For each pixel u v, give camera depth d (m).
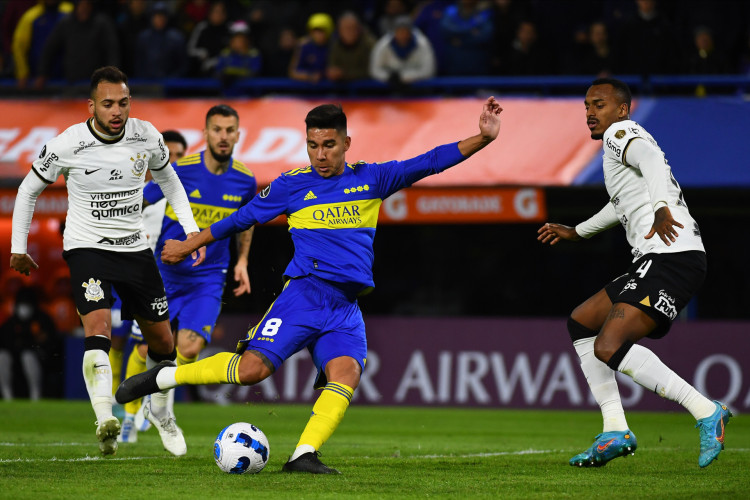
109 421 19.09
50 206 47.31
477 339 47.12
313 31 50.19
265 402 47.44
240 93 50.78
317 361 19.59
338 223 19.36
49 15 53.47
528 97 48.78
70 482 17.66
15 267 21.03
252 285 52.12
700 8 51.94
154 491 16.50
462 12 49.88
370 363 48.00
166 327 22.28
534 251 53.59
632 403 45.53
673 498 16.36
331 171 19.38
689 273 19.62
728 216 51.50
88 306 20.47
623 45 48.28
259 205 19.66
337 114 19.19
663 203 19.03
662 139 46.66
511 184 45.97
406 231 54.69
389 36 49.09
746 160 45.81
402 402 47.50
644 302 19.56
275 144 48.28
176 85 50.75
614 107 20.81
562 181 45.72
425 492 16.88
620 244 52.62
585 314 21.28
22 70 53.50
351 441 29.69
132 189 21.03
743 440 30.59
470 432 34.03
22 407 44.00
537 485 18.02
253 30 52.72
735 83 47.41
